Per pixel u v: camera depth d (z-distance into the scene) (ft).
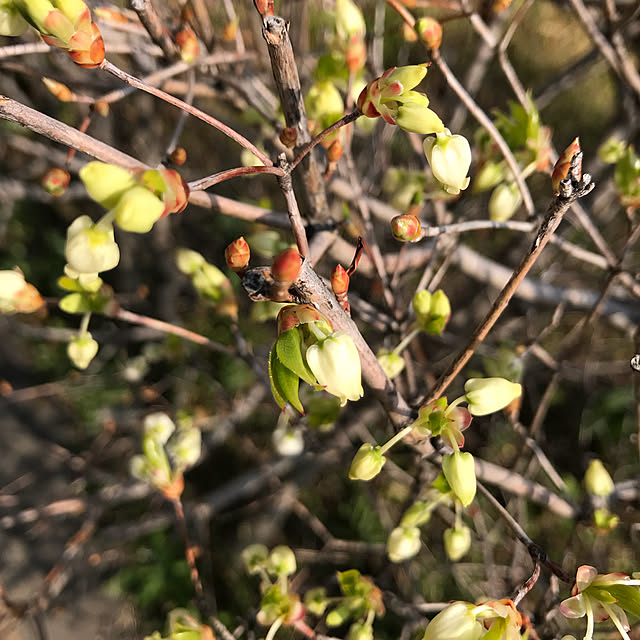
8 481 1.11
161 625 0.97
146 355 0.93
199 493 1.09
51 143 0.86
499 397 0.27
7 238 1.32
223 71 0.47
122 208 0.19
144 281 1.07
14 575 1.00
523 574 0.63
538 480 0.85
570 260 0.83
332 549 0.80
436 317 0.35
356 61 0.38
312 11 0.66
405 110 0.24
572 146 0.27
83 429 1.18
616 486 0.44
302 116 0.29
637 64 0.68
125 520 1.05
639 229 0.38
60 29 0.21
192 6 0.44
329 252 0.43
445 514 0.48
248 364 0.42
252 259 0.57
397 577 0.69
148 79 0.38
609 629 0.39
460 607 0.23
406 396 0.44
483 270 0.58
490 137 0.37
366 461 0.27
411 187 0.44
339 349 0.22
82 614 0.96
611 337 0.93
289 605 0.36
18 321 0.85
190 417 0.70
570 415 1.00
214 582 1.00
